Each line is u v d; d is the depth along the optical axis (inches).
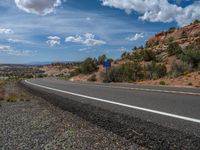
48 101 478.0
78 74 2311.8
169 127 222.2
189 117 259.6
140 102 384.5
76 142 196.9
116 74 1386.6
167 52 2262.6
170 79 973.8
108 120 266.4
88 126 249.9
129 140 196.4
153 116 272.4
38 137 216.2
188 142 179.5
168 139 188.9
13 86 1151.6
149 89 609.3
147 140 191.2
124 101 404.8
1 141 208.2
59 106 397.1
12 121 287.6
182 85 768.3
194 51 1238.9
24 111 359.6
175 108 316.5
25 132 234.8
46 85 1048.8
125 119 264.2
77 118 292.4
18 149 185.9
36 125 262.5
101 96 498.6
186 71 1072.8
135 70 1368.1
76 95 540.7
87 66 2144.4
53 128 247.0
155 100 400.5
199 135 195.2
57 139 207.6
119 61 2593.5
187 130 210.5
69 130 236.4
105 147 181.8
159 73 1213.7
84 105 376.2
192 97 419.8
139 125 235.5
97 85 906.7
